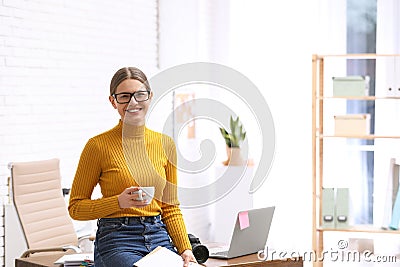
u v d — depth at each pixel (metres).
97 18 6.73
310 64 7.49
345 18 7.45
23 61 5.84
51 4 6.13
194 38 7.59
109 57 6.92
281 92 7.59
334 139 7.43
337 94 6.46
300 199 7.56
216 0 7.89
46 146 6.11
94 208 3.64
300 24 7.51
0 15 5.62
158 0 7.76
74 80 6.43
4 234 5.65
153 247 3.72
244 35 7.72
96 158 3.71
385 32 7.34
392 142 7.34
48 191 5.39
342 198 6.45
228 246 4.45
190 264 3.72
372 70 7.38
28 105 5.91
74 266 4.00
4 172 5.67
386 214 6.45
